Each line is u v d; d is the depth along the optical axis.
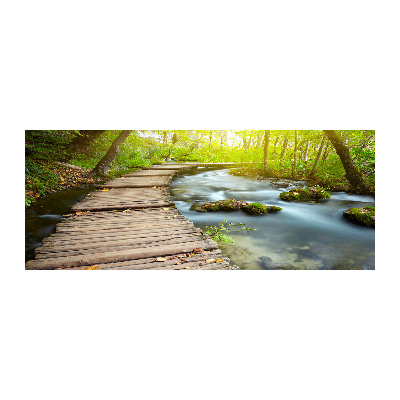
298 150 18.42
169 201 6.80
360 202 8.59
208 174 16.58
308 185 11.35
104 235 4.28
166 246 3.85
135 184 9.69
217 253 3.70
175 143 29.77
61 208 7.09
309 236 5.33
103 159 12.72
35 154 10.15
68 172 11.60
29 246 4.68
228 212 6.96
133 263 3.40
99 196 7.46
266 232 5.52
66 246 3.81
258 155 19.66
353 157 11.55
